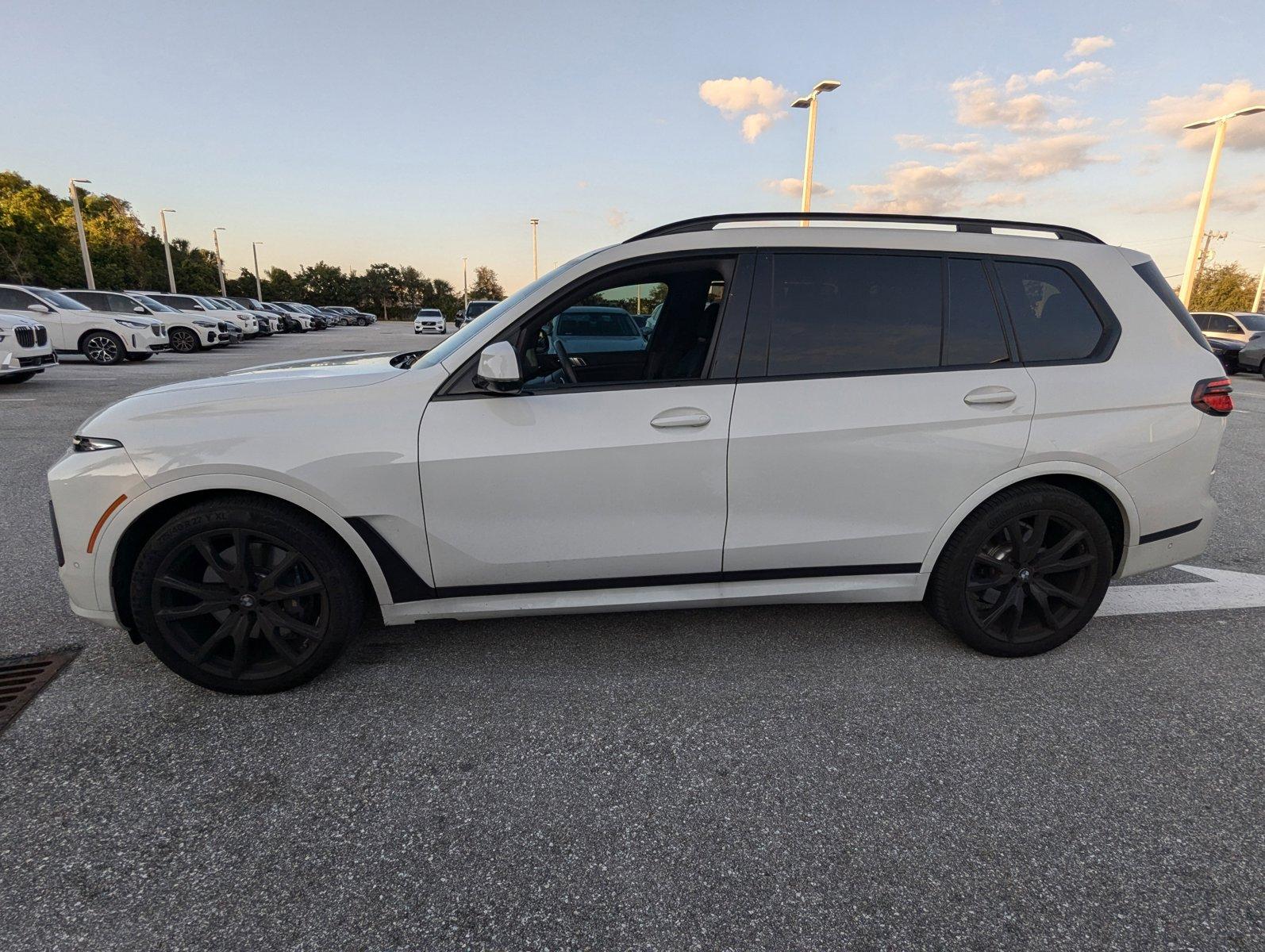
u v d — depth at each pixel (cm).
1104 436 264
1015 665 278
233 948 151
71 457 233
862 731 232
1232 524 468
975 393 256
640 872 173
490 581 253
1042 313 266
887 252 260
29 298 1405
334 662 261
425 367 251
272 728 231
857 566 267
